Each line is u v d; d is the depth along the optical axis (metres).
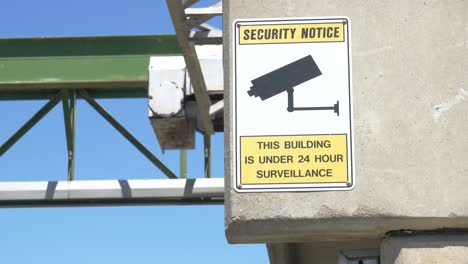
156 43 11.62
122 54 11.66
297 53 4.61
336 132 4.48
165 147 10.78
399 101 4.51
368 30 4.61
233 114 4.54
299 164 4.46
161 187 11.23
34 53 11.73
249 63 4.61
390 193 4.40
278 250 5.67
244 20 4.65
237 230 4.46
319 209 4.40
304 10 4.64
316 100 4.54
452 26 4.61
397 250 4.45
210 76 10.27
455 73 4.54
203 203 11.42
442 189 4.41
